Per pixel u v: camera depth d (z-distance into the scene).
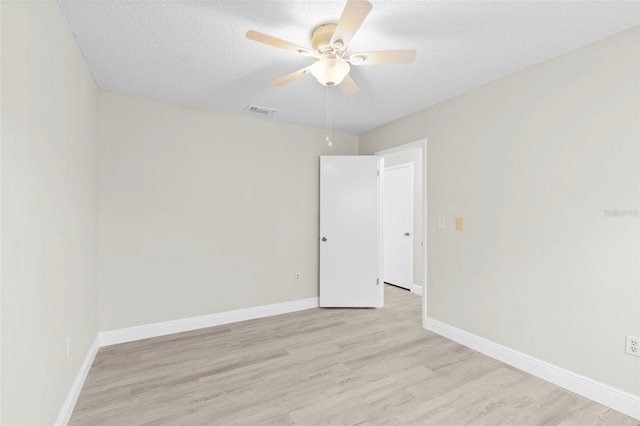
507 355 2.40
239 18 1.74
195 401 1.91
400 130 3.50
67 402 1.72
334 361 2.43
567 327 2.07
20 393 1.16
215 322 3.23
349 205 3.82
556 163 2.13
